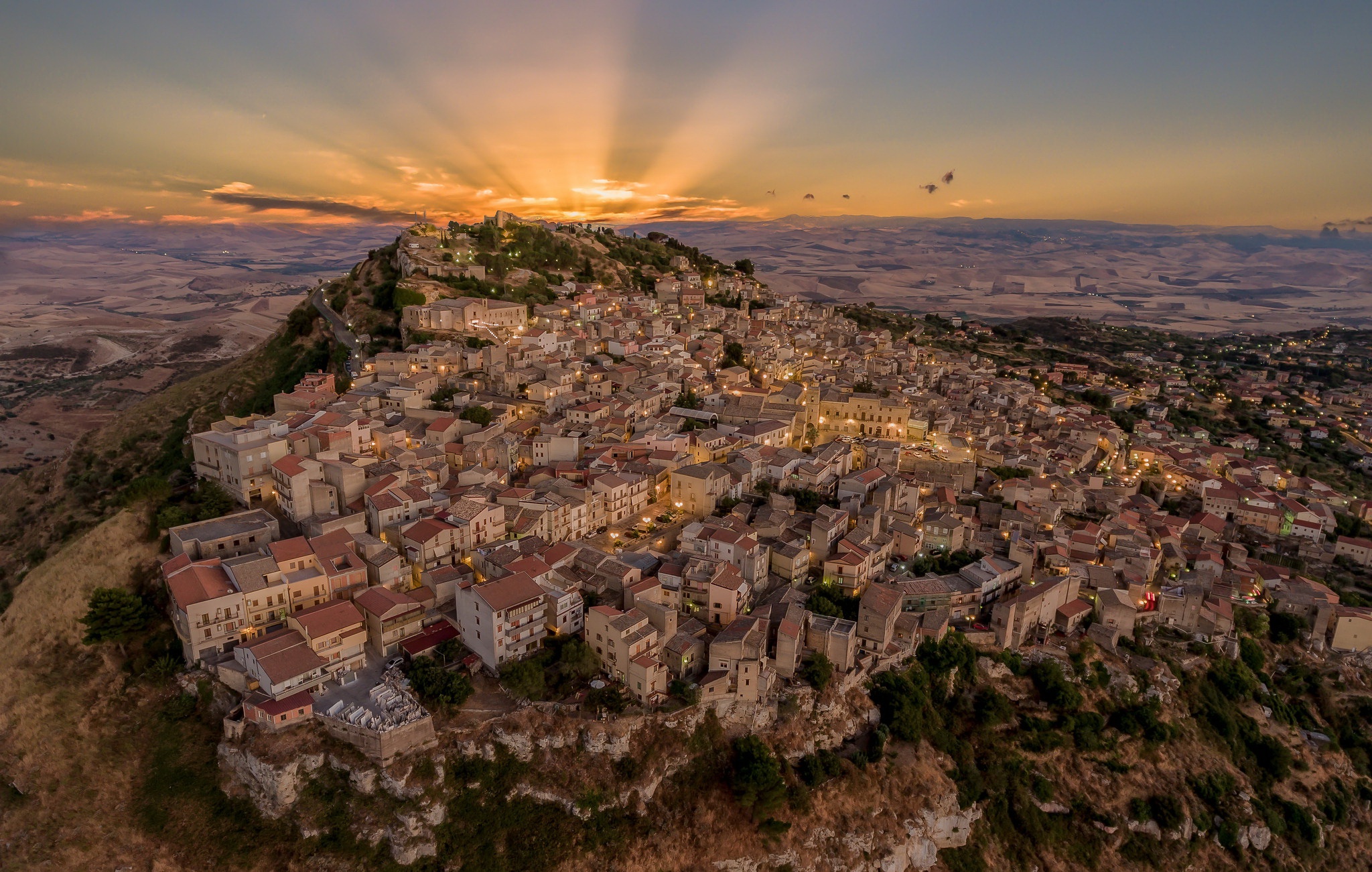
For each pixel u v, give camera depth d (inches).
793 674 4697.3
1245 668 5915.4
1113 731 5295.3
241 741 3905.0
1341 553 7741.1
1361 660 6259.8
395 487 5506.9
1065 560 6166.3
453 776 3941.9
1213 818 5132.9
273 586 4360.2
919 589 5536.4
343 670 4202.8
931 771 4744.1
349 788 3823.8
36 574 4997.5
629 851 3969.0
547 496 5836.6
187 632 4178.2
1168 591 6151.6
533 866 3809.1
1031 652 5492.1
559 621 4638.3
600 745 4094.5
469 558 5265.8
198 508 5147.6
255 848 3700.8
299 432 5841.5
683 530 5723.4
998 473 7819.9
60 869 3636.8
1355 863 5236.2
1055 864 4788.4
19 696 4224.9
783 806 4286.4
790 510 6422.2
